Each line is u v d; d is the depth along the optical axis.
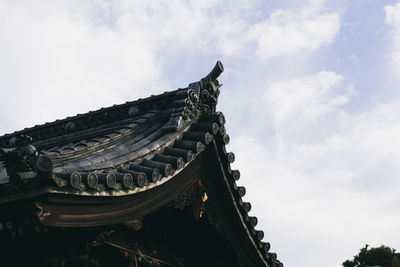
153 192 6.07
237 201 7.38
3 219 4.71
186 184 6.86
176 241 8.13
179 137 6.91
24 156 4.20
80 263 5.63
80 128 9.08
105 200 5.12
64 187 4.42
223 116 7.22
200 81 7.68
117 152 6.07
